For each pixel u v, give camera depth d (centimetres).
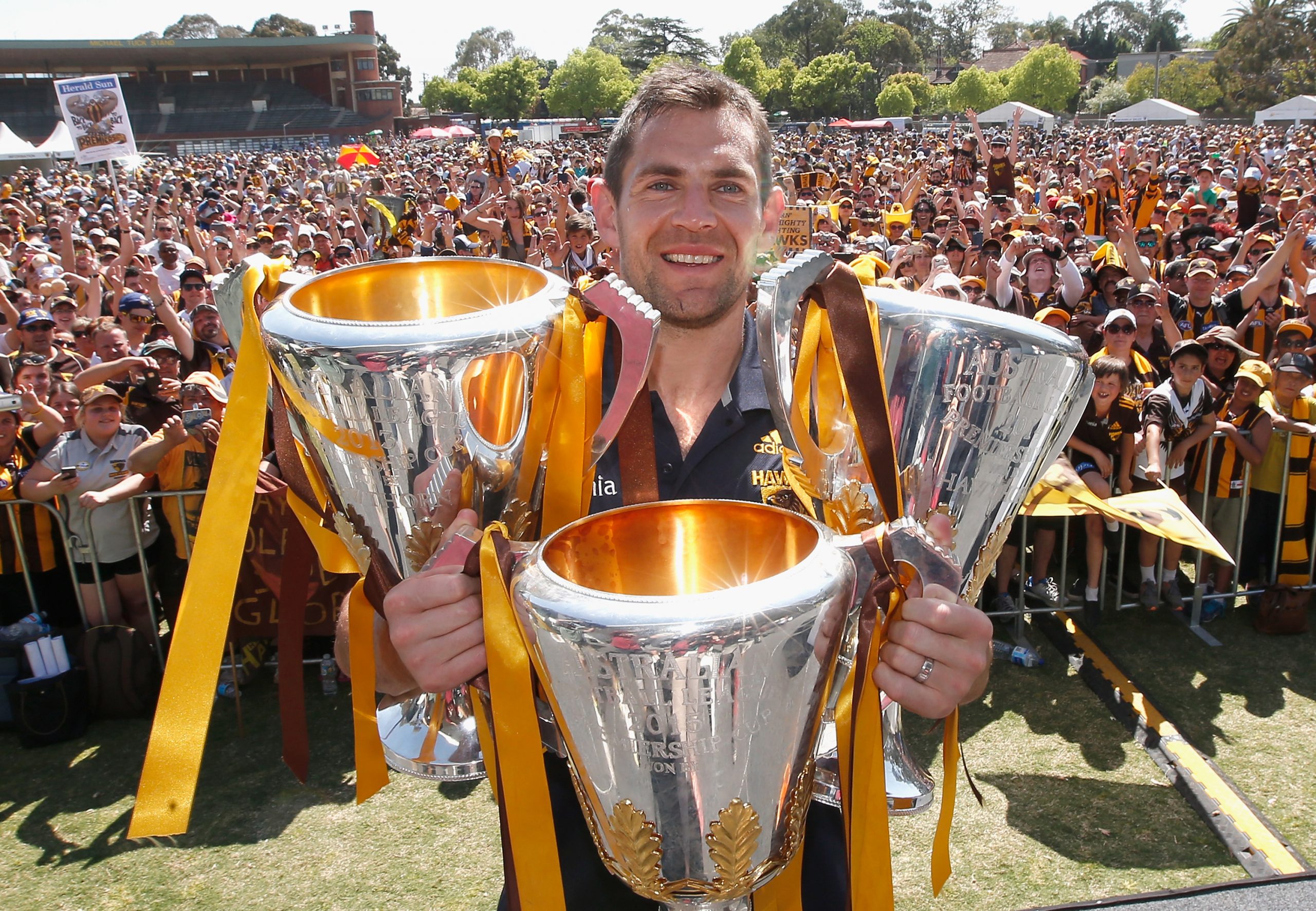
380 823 337
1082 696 415
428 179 2320
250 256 116
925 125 6469
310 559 117
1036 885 298
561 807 124
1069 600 488
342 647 125
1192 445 471
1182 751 365
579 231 832
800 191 1346
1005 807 338
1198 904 271
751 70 7612
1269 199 1291
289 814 343
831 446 109
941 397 107
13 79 6569
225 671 427
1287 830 318
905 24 11356
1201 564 468
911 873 306
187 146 6481
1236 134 4119
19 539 416
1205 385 476
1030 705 410
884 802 101
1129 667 434
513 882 96
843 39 9744
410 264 117
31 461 421
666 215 115
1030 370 105
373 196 1419
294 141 6612
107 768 374
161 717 97
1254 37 7212
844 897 123
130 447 423
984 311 109
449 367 94
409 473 99
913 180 1430
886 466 103
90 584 422
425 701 121
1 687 398
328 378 95
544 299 102
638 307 98
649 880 90
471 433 99
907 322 108
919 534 95
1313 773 350
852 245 859
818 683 85
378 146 5306
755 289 134
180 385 466
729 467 128
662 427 129
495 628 92
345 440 98
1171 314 669
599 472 130
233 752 384
